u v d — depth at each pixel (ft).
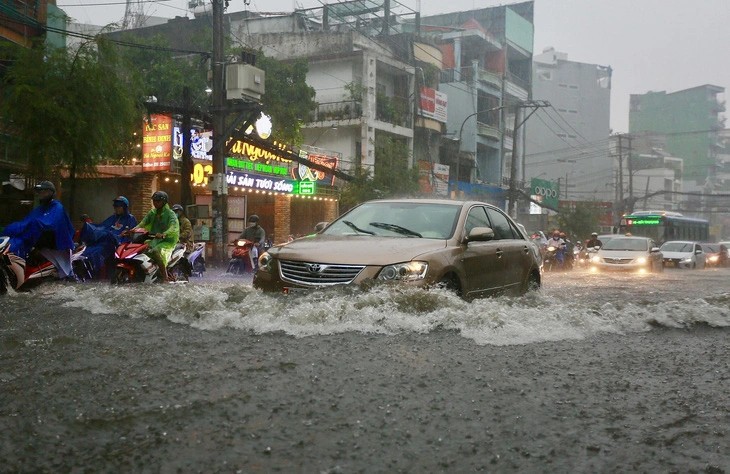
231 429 7.35
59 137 45.24
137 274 28.84
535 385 9.90
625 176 253.03
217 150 57.93
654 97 300.61
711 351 13.75
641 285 41.88
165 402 8.32
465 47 151.64
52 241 25.63
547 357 12.21
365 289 17.26
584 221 143.23
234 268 50.75
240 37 121.19
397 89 119.44
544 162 220.64
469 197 130.62
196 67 90.12
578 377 10.57
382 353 11.91
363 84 107.76
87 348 11.82
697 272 77.51
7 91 46.11
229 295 17.38
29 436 7.00
